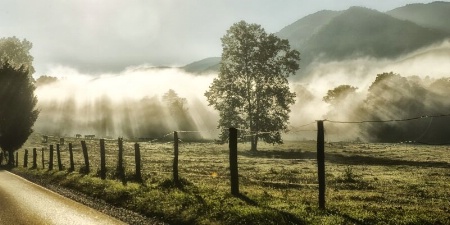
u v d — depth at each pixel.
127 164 35.66
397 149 66.19
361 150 62.88
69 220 11.46
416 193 17.84
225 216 11.20
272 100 66.81
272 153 56.97
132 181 20.55
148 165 34.59
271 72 67.25
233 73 67.69
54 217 11.89
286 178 24.50
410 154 53.41
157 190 15.99
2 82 45.56
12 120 45.47
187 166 33.66
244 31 67.81
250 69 67.88
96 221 11.37
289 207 12.58
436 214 12.13
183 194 14.55
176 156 18.30
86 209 13.36
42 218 11.73
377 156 49.59
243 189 17.94
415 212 12.36
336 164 39.03
